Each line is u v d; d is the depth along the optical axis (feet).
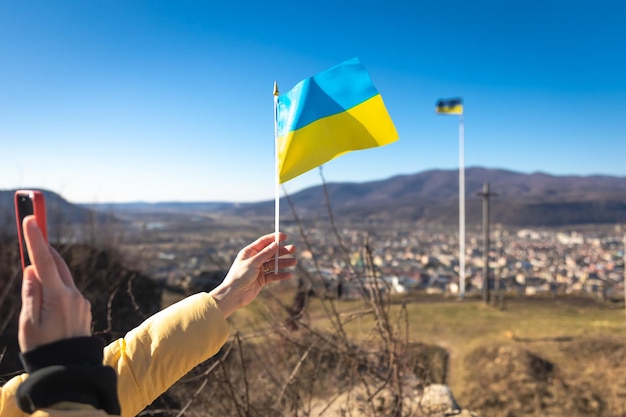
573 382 21.48
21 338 2.28
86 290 19.84
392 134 5.23
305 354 10.14
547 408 19.12
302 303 12.11
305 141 5.12
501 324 31.60
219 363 9.10
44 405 2.18
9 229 22.08
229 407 10.10
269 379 11.23
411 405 11.58
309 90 5.30
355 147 5.21
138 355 3.58
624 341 26.21
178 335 3.68
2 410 2.94
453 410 13.48
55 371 2.19
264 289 12.18
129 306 20.62
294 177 4.96
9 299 17.57
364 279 11.29
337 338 11.15
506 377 21.89
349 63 5.39
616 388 20.58
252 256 4.58
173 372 3.64
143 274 28.19
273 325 10.85
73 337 2.33
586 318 34.76
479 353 25.05
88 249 22.45
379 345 11.84
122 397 3.44
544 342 27.14
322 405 11.67
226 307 4.10
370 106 5.29
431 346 25.93
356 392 12.02
